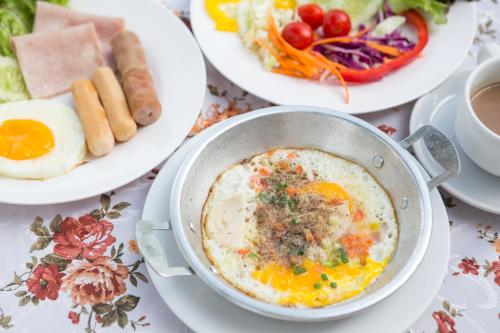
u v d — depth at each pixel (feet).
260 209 1.36
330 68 1.60
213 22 1.71
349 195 1.38
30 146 1.40
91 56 1.63
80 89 1.49
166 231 1.28
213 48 1.65
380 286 1.21
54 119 1.46
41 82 1.58
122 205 1.40
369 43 1.69
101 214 1.38
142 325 1.22
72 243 1.33
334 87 1.59
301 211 1.35
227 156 1.40
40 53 1.60
